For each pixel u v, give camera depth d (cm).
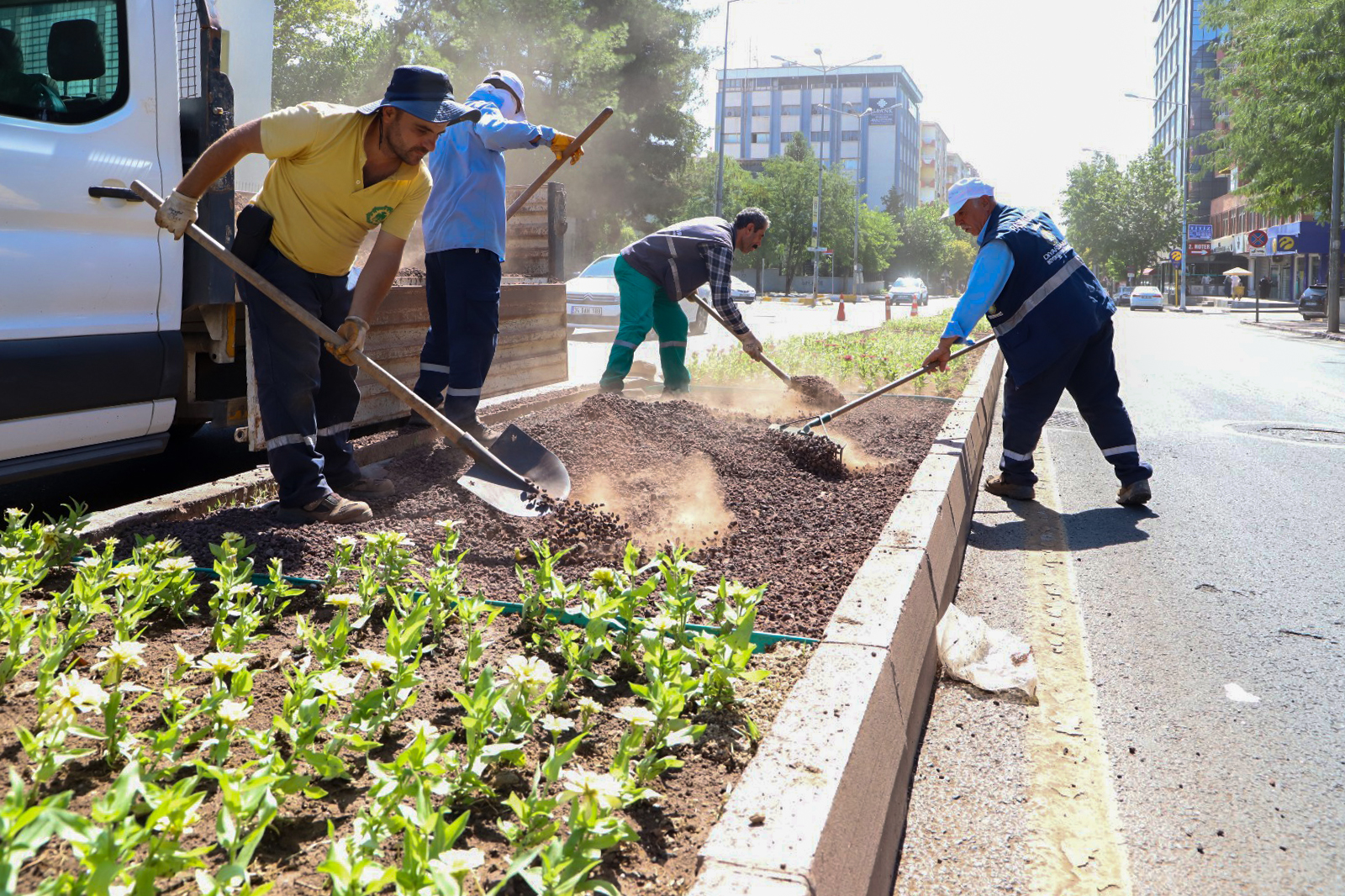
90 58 400
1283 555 467
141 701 211
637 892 162
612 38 3322
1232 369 1469
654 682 206
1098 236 6519
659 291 719
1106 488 620
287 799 182
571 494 430
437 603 261
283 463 370
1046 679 320
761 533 385
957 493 464
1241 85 2712
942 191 16138
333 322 392
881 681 231
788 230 7100
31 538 295
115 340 407
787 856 159
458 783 177
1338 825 237
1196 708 300
